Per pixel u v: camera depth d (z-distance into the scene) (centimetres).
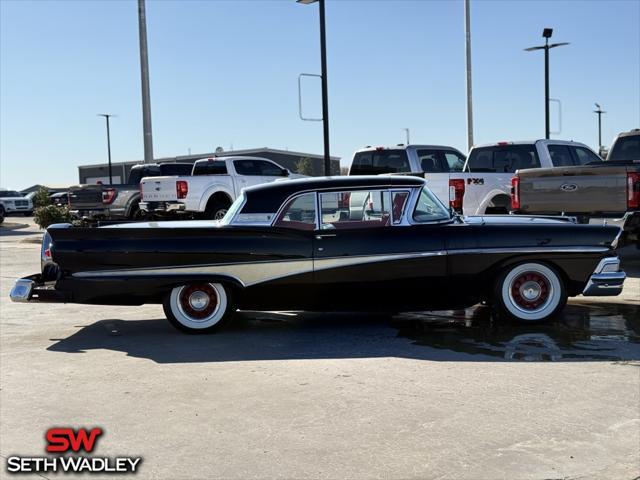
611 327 715
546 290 727
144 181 1780
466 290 725
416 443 408
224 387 530
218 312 722
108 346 683
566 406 467
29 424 462
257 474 373
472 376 541
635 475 365
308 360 606
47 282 725
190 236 707
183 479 371
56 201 4338
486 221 752
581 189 1006
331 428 436
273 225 713
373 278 712
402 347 646
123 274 705
